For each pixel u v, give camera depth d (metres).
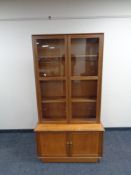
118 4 2.85
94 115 2.65
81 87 2.63
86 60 2.52
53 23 2.94
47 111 2.67
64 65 2.45
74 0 2.84
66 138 2.42
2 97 3.26
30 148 2.87
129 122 3.34
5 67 3.12
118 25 2.92
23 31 2.97
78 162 2.50
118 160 2.51
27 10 2.91
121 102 3.24
